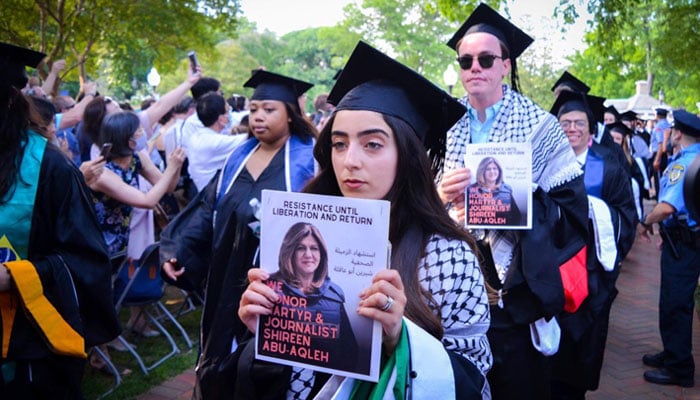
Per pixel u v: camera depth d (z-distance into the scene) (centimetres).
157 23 1909
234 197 337
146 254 468
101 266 257
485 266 308
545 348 306
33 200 238
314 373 173
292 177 341
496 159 290
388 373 150
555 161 327
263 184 339
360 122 165
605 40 1088
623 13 1055
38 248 246
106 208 441
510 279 301
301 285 151
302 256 150
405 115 171
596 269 393
